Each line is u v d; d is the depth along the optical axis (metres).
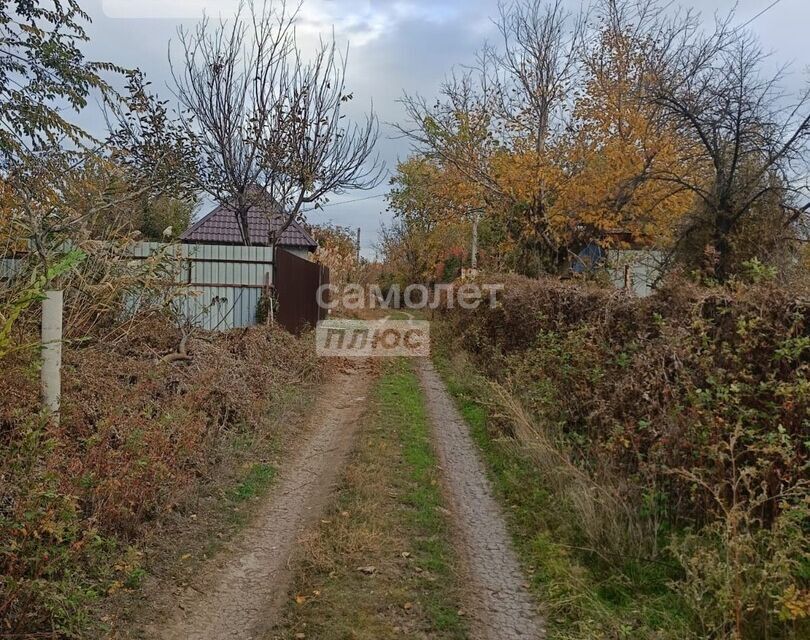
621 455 4.93
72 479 3.74
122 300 7.80
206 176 14.45
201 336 8.96
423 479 5.62
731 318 4.49
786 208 11.52
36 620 3.05
